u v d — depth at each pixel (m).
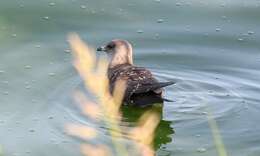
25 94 13.85
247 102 13.55
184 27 16.66
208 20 16.91
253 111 13.19
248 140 12.04
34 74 14.67
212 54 15.71
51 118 12.88
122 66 14.98
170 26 16.70
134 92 13.52
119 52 15.37
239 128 12.52
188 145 11.95
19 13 17.09
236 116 13.00
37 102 13.55
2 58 15.29
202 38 16.28
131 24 16.81
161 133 12.45
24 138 12.15
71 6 17.42
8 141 12.04
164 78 14.77
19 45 15.90
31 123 12.72
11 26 16.62
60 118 12.85
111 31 16.55
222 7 17.36
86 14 17.16
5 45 15.90
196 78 14.74
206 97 13.88
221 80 14.62
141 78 13.79
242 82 14.51
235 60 15.46
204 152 11.64
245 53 15.73
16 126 12.63
